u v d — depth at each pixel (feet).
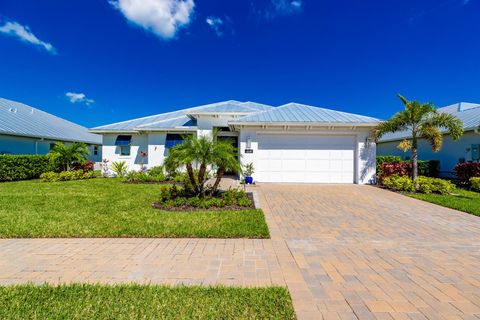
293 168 48.34
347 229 19.42
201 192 28.81
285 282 11.18
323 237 17.48
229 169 28.84
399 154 73.61
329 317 8.72
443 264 13.20
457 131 39.09
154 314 8.84
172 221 20.47
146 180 49.62
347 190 39.40
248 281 11.25
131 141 65.00
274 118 48.55
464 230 19.33
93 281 11.16
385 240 16.98
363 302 9.63
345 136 48.32
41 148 70.64
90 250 14.70
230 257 13.87
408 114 39.75
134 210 24.48
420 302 9.67
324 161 48.32
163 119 71.87
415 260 13.67
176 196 28.25
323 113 52.60
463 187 45.44
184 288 10.43
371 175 47.21
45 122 81.46
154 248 15.06
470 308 9.29
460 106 73.87
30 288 10.39
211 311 9.02
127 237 17.06
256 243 16.12
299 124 46.32
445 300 9.82
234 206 26.55
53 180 50.93
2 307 9.14
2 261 13.20
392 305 9.44
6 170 50.47
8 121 65.62
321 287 10.75
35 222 19.84
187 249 14.96
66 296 9.84
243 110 62.59
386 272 12.20
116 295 9.92
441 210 26.13
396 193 36.86
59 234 17.19
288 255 14.25
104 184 46.19
